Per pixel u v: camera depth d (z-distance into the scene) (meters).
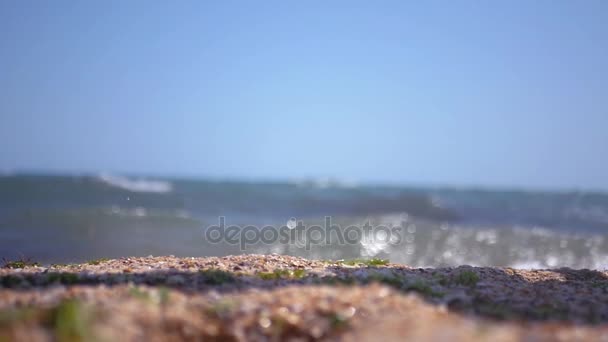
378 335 4.60
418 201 31.28
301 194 33.16
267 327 4.97
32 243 15.20
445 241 18.31
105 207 25.67
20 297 5.30
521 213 30.84
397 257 15.41
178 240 16.62
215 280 6.54
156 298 5.23
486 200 35.41
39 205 26.05
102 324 4.35
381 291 5.73
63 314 4.23
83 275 6.57
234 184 39.28
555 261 15.81
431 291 6.62
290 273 7.30
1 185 28.45
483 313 5.91
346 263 8.80
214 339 4.79
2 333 3.95
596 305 6.61
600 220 28.67
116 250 14.35
